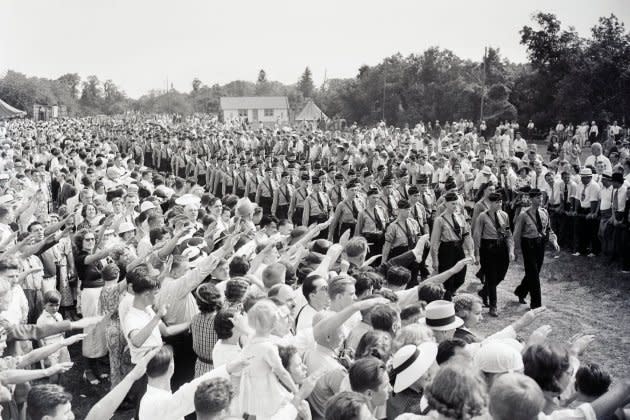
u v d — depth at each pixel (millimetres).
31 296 8586
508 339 4969
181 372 6461
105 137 46562
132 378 4531
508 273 13414
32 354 5184
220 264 7281
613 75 37031
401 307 6492
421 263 12523
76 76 165250
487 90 55031
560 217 15258
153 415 4375
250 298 5672
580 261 13961
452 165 20234
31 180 18391
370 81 72438
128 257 8273
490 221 10531
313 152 29188
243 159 21094
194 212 10469
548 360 3877
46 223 11664
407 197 14125
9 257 6660
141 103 145625
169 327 6312
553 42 41250
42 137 42344
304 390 4445
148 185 16156
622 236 12938
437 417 3375
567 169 15016
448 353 4461
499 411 3080
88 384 7891
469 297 6023
